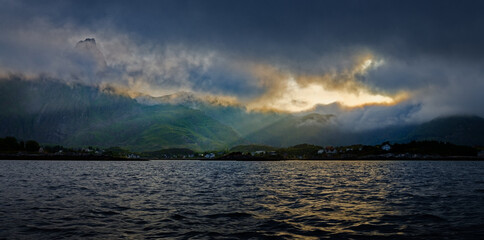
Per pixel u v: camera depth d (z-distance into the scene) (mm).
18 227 24625
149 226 25297
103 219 28047
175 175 99250
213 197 43438
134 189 54344
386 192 49156
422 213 30750
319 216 29391
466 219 27719
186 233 23016
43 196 43531
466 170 129875
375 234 22719
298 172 116750
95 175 94750
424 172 113750
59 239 21250
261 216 29438
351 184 63844
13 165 175500
